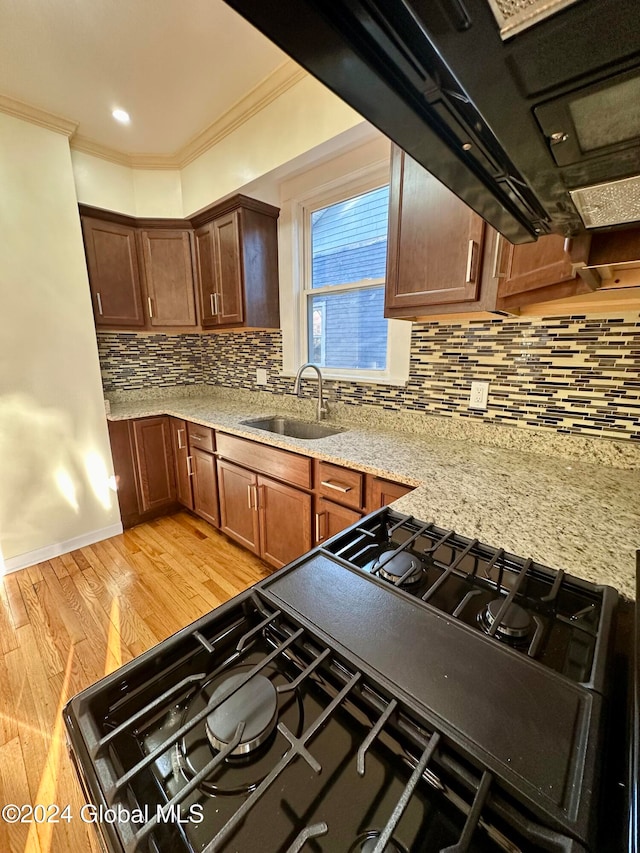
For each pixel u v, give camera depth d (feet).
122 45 5.15
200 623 2.05
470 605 2.30
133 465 8.91
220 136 7.04
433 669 1.72
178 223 8.63
